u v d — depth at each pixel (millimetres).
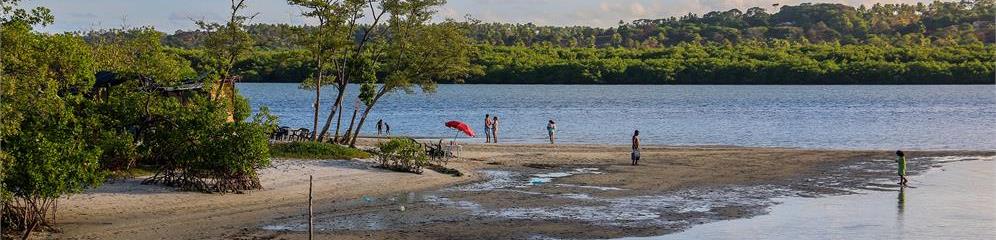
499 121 84250
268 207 28531
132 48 41312
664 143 59656
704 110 103500
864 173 39094
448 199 30953
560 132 70000
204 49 42094
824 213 28766
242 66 164500
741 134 68312
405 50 47312
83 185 24375
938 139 63344
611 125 78688
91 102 31359
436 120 85750
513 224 26422
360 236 24469
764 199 31609
